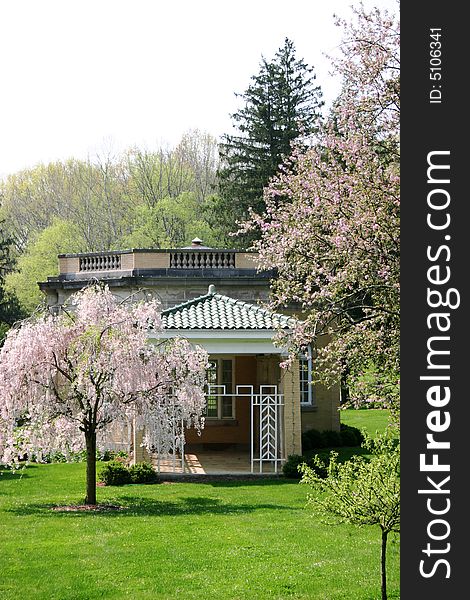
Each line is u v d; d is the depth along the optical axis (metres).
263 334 19.28
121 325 15.09
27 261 49.66
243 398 23.97
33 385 14.80
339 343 15.45
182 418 16.12
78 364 14.84
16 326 15.45
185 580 9.83
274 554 11.13
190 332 19.06
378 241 14.43
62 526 12.88
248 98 45.25
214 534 12.31
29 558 10.84
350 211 14.96
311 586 9.57
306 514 14.02
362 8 15.12
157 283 23.64
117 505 14.99
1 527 12.82
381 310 15.01
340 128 15.59
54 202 62.25
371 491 8.62
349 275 14.71
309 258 16.36
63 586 9.59
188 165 61.81
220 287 24.03
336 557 11.00
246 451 23.25
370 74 14.90
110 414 15.05
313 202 15.90
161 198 58.31
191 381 15.98
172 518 13.59
